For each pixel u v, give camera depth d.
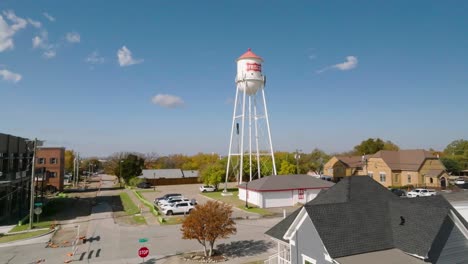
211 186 66.19
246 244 25.36
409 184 62.62
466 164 84.50
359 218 15.09
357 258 13.17
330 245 13.54
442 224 13.66
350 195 17.22
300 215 15.93
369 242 13.99
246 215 37.69
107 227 32.50
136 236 28.61
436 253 13.48
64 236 28.95
